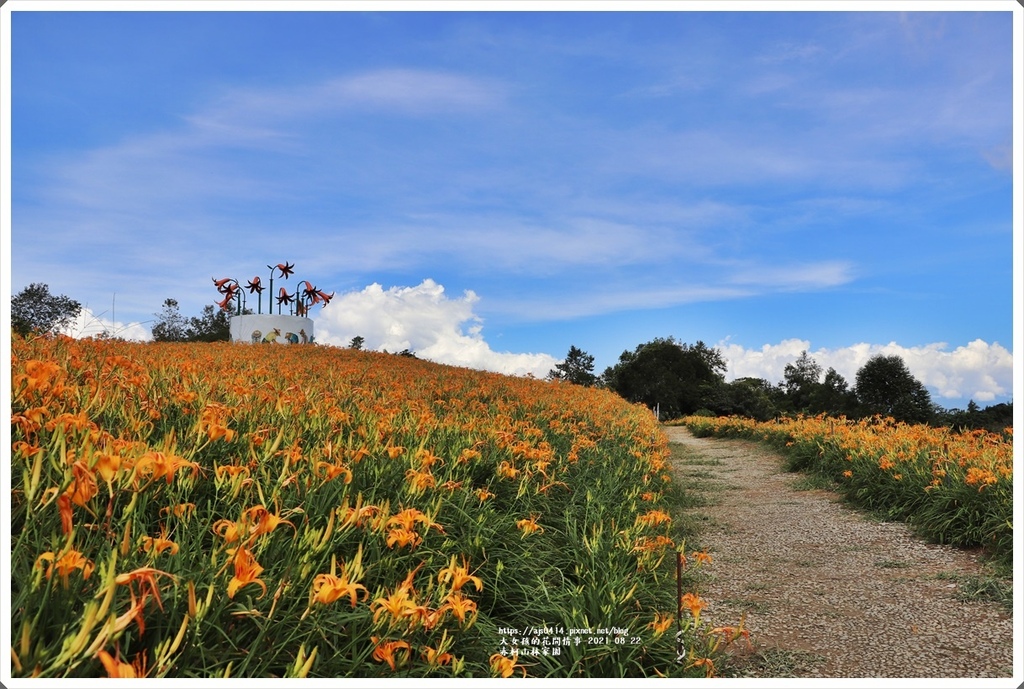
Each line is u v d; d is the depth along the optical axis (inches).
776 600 163.9
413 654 91.6
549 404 414.6
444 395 372.2
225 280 888.9
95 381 136.0
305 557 84.1
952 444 288.4
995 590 165.5
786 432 492.4
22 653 57.8
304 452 136.9
